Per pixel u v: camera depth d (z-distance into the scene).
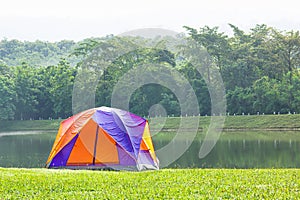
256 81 67.88
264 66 72.00
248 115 63.47
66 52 161.75
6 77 82.12
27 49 162.38
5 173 16.55
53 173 16.75
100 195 12.77
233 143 41.38
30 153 36.44
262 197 12.15
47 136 60.31
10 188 13.71
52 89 79.06
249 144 40.06
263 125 60.25
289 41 72.50
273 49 73.56
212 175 15.98
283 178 15.16
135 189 13.48
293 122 59.81
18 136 61.72
